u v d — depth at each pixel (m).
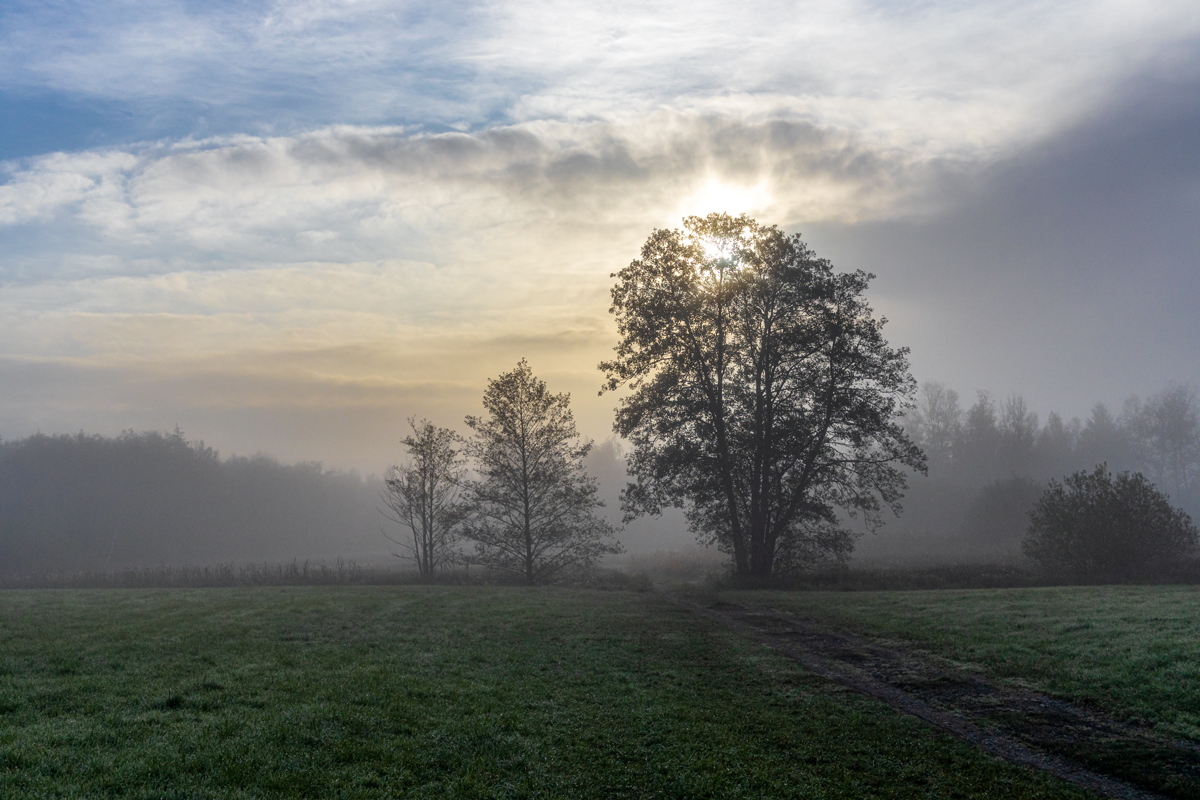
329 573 44.84
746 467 41.16
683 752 10.39
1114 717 12.04
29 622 20.08
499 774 9.05
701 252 41.75
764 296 40.44
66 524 94.56
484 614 24.45
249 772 8.05
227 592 31.53
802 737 11.39
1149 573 33.34
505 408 46.72
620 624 22.70
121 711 10.33
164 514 108.12
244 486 128.12
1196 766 9.93
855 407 39.06
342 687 12.69
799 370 40.38
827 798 8.97
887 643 18.81
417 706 11.77
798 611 25.48
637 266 42.09
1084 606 21.00
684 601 30.05
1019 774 9.91
